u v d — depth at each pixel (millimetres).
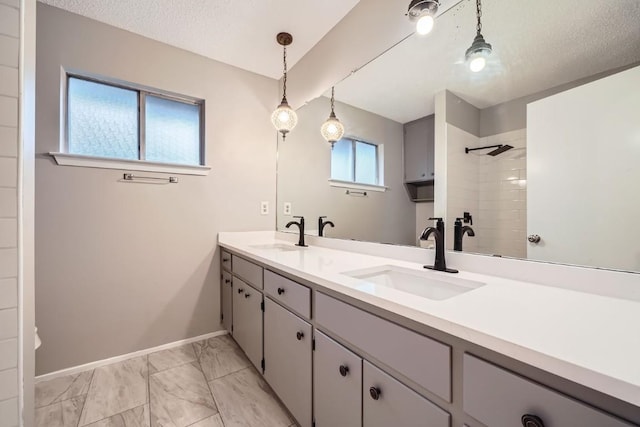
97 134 1795
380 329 785
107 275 1747
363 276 1157
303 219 1984
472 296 771
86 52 1668
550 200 921
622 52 788
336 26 1779
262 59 2148
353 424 881
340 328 939
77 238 1653
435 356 644
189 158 2121
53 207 1582
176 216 1984
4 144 857
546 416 474
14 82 878
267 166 2410
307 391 1111
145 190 1865
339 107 1787
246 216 2289
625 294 761
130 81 1806
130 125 1898
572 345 479
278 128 1975
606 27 815
